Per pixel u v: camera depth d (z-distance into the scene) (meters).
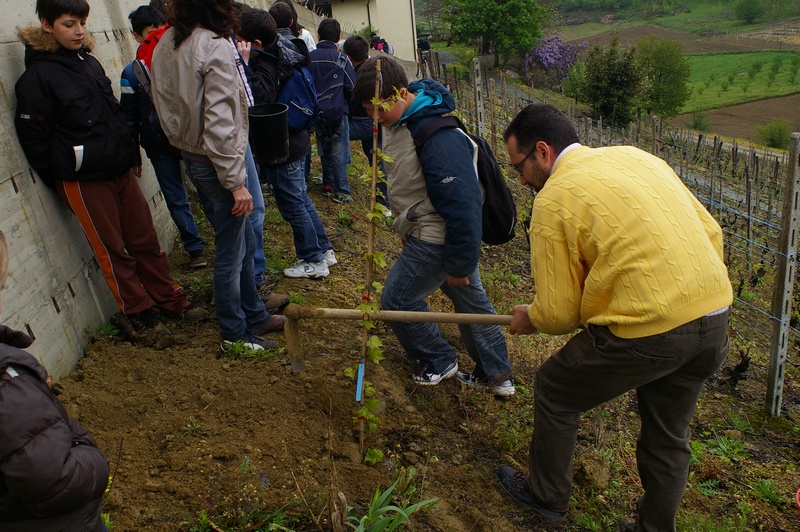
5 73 3.19
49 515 1.59
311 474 2.91
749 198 9.12
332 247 5.45
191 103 3.15
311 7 21.30
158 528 2.52
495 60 52.50
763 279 8.34
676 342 2.45
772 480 3.99
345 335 4.24
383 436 3.39
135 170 4.20
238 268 3.61
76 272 3.65
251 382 3.49
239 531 2.54
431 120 3.16
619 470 3.67
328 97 6.00
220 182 3.29
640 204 2.46
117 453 2.88
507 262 7.23
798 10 109.31
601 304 2.58
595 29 119.44
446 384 3.97
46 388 1.62
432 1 79.88
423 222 3.35
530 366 4.57
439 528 2.85
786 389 5.48
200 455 2.92
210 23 3.13
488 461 3.42
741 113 53.00
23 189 3.21
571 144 2.79
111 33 4.65
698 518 3.44
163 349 3.77
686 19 117.06
